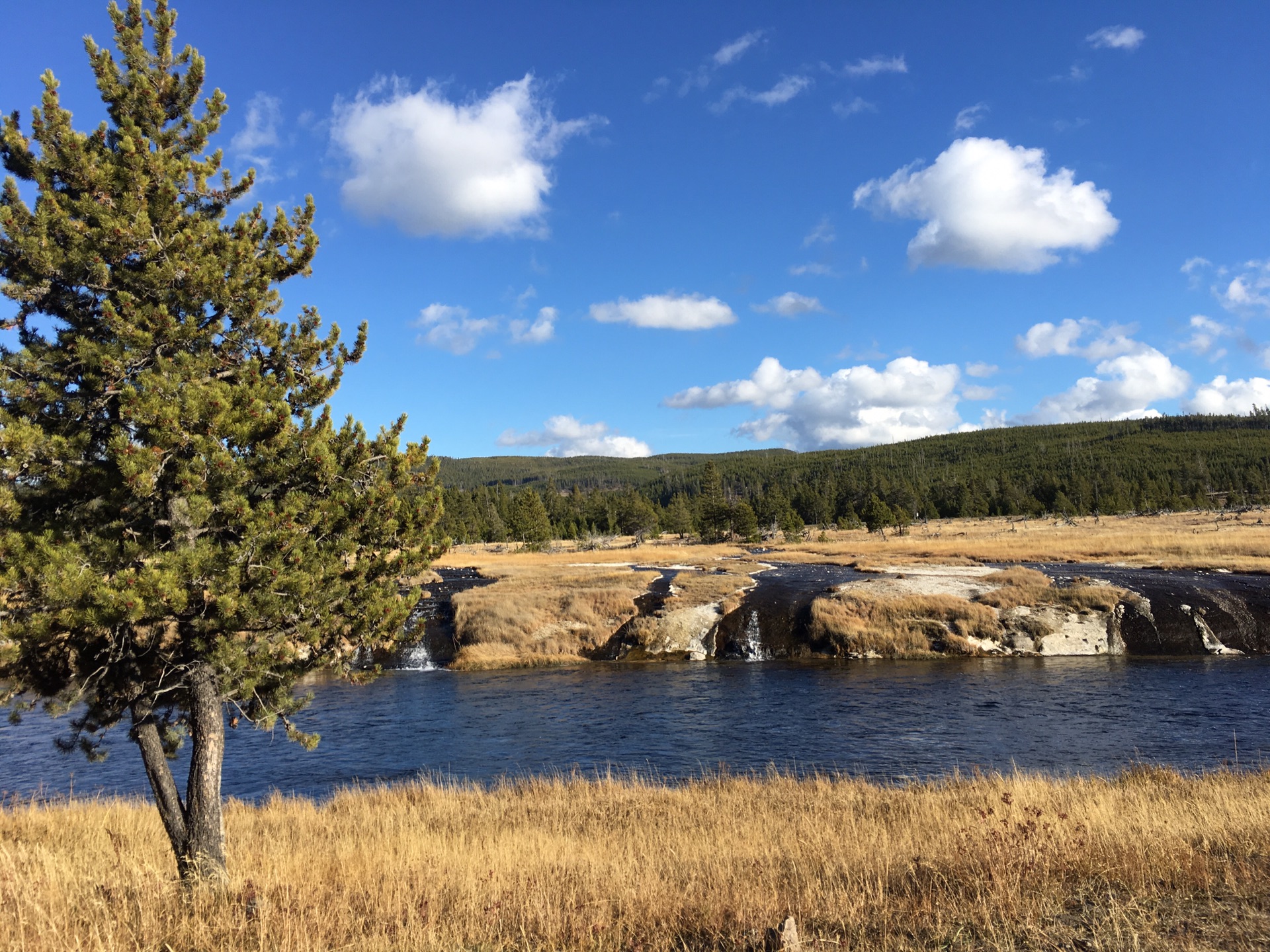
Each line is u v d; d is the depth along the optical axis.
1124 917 5.41
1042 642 31.47
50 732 21.11
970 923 5.64
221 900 6.70
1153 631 31.44
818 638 33.47
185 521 7.15
